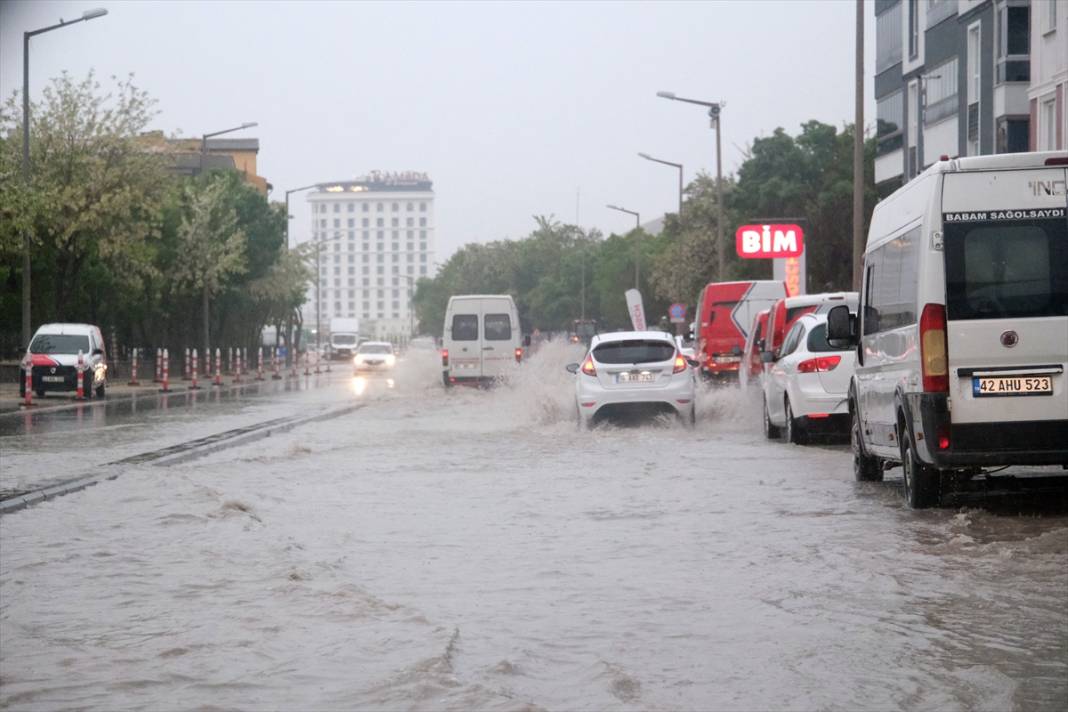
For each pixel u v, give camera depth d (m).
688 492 15.14
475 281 177.12
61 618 8.27
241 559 10.45
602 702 6.23
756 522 12.52
